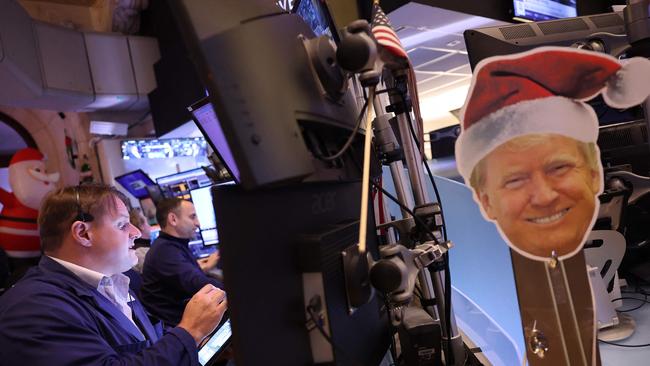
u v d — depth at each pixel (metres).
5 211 5.06
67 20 5.81
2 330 1.02
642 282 1.53
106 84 5.17
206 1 0.46
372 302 0.72
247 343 0.45
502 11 3.25
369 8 2.22
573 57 0.59
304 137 0.56
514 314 1.03
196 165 5.85
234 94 0.44
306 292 0.53
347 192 0.70
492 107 0.59
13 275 2.62
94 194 1.25
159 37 4.97
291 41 0.55
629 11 0.91
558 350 0.61
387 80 0.84
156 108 5.21
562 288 0.61
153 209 4.22
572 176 0.60
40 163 5.35
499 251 1.04
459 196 1.13
